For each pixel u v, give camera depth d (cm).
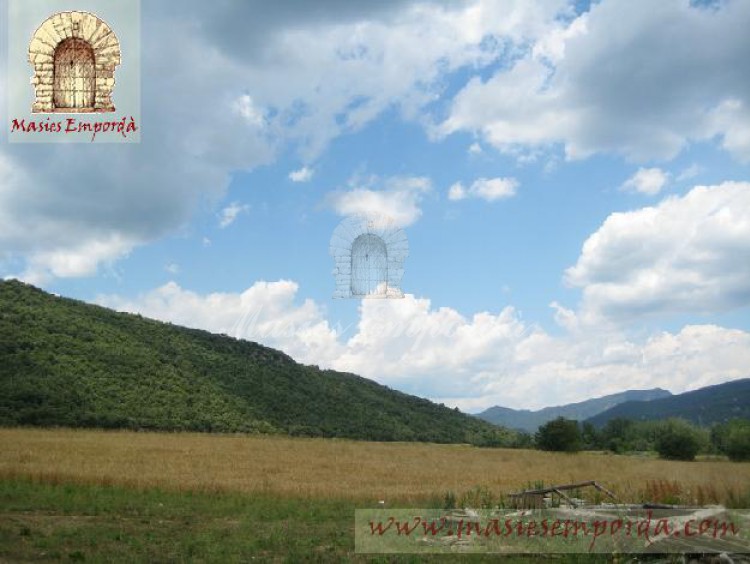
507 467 5228
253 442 7038
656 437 7762
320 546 1684
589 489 2375
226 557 1491
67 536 1677
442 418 13362
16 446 4934
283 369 12631
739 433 6619
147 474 3375
